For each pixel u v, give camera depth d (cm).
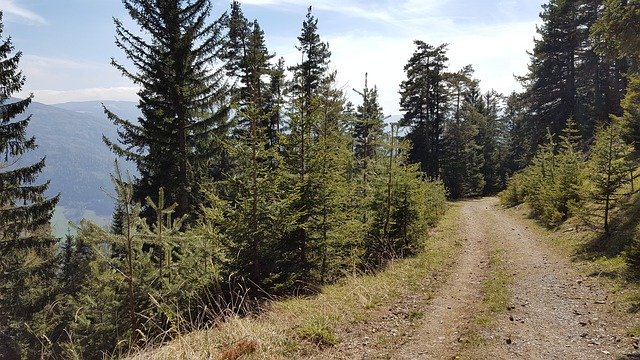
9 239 1866
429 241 2030
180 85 1956
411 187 1675
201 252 1041
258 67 2642
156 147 1991
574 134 4006
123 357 801
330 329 775
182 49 1933
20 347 1812
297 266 1174
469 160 5941
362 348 709
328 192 1208
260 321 838
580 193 1581
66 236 2230
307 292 1114
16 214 1842
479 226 2573
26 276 1988
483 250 1789
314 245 1220
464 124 5691
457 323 843
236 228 1070
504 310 916
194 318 959
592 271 1197
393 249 1642
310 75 3388
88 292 1200
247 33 3058
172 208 1059
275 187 1114
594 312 865
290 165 1209
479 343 721
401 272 1318
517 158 6806
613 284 1032
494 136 7306
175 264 1052
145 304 981
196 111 2034
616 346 679
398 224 1667
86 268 2033
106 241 959
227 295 1056
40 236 1969
